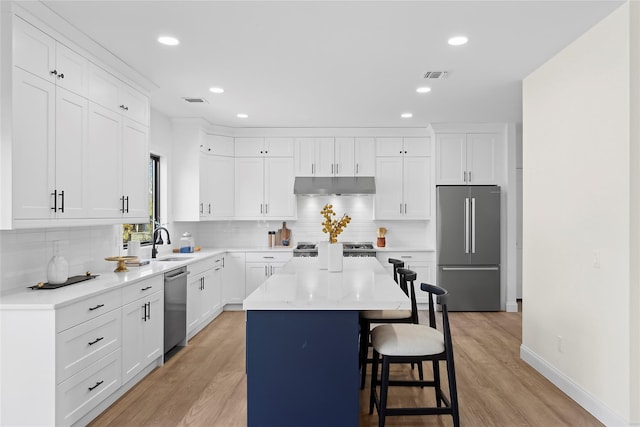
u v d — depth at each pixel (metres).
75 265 3.31
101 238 3.67
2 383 2.28
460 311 5.75
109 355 2.79
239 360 3.81
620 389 2.49
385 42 3.02
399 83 3.96
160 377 3.40
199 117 5.31
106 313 2.75
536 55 3.25
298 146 6.00
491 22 2.71
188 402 2.94
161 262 4.18
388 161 5.99
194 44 3.06
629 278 2.42
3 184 2.29
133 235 4.68
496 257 5.72
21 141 2.37
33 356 2.26
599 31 2.68
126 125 3.53
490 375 3.42
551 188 3.27
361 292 2.44
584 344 2.84
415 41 3.00
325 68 3.55
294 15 2.62
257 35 2.91
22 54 2.37
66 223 2.75
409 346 2.31
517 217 6.43
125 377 3.00
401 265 3.52
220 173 5.84
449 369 2.30
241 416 2.73
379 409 2.32
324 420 2.27
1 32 2.29
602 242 2.65
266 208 6.01
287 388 2.28
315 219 6.33
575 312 2.95
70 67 2.79
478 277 5.73
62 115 2.71
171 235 5.39
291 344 2.28
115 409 2.83
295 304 2.23
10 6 2.29
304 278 2.97
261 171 6.01
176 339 3.96
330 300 2.23
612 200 2.55
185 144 5.42
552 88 3.27
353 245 6.18
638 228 2.42
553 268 3.24
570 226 3.00
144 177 3.85
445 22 2.72
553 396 3.03
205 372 3.51
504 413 2.77
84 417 2.59
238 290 5.77
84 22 2.70
